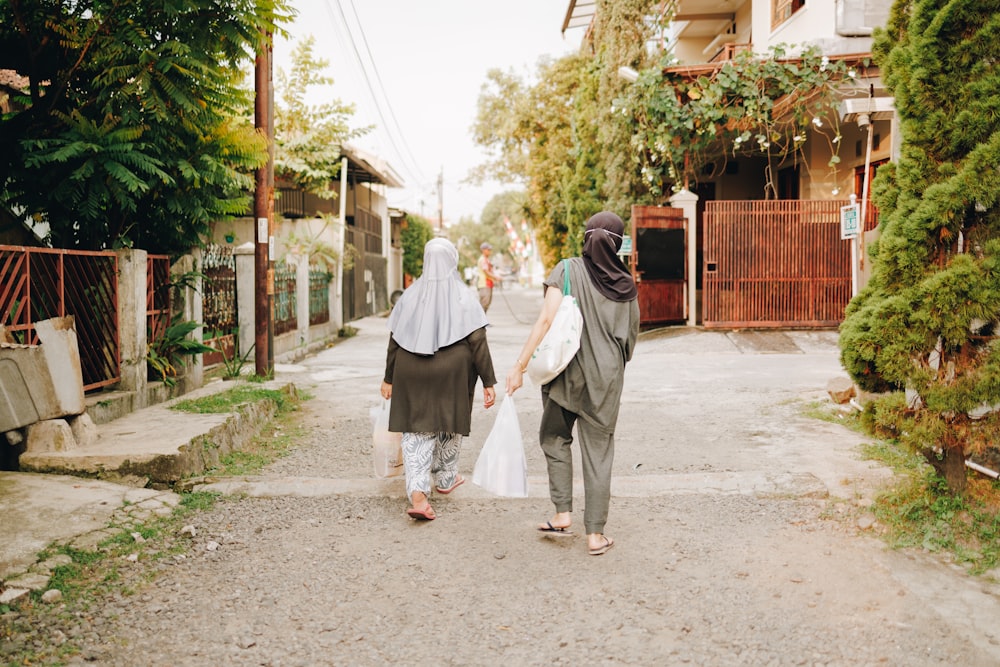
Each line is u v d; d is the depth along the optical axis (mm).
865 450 5969
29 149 5852
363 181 25031
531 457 6309
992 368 4035
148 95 6199
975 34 4039
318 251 16969
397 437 5227
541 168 27453
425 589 3746
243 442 6570
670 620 3383
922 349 4219
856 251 9500
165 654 3111
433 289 4742
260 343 9383
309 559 4129
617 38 16625
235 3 6500
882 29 4582
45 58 6562
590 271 4070
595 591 3697
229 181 7348
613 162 17125
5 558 3723
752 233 14422
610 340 4047
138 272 6762
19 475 4910
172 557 4105
